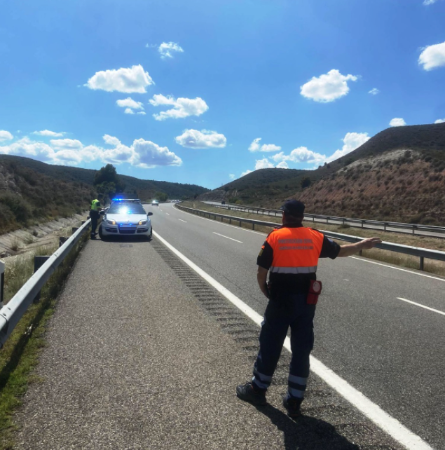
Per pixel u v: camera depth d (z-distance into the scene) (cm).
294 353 339
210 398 362
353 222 3462
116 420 323
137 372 412
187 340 511
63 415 327
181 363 438
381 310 695
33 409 335
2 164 3416
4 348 457
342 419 336
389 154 7356
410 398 375
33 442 290
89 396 360
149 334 529
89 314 609
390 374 428
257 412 342
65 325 555
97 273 928
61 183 5056
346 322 617
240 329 560
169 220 3119
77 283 819
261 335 351
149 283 841
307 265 337
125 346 484
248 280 906
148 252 1300
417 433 318
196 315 622
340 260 1330
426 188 5325
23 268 902
